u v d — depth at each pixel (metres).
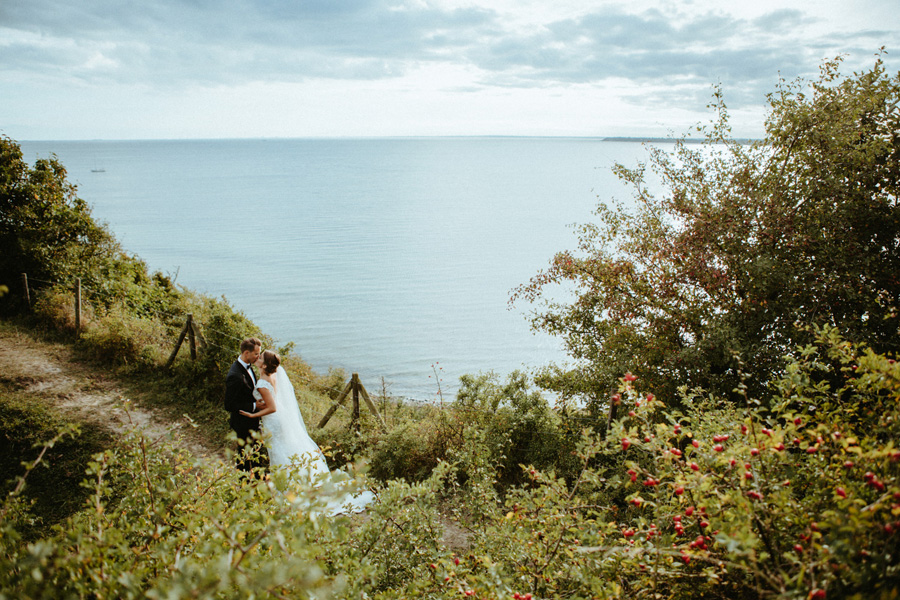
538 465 6.79
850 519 2.04
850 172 6.94
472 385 7.80
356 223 98.00
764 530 2.50
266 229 88.81
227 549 2.52
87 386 9.12
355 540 3.52
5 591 1.98
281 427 6.14
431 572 3.47
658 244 7.95
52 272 12.48
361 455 7.17
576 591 3.03
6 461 6.79
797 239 6.91
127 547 2.50
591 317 9.46
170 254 64.88
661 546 2.88
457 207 124.94
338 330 38.03
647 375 7.32
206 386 9.11
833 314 6.97
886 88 6.95
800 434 2.99
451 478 4.96
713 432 3.85
